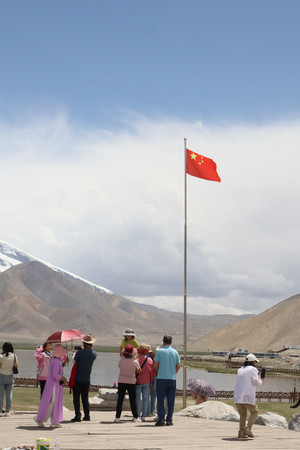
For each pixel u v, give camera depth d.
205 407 19.45
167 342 16.94
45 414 15.48
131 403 17.23
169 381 16.67
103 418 18.31
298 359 184.00
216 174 28.73
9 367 18.48
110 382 76.56
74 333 17.09
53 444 12.13
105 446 12.71
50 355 16.94
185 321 25.61
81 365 17.17
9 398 18.56
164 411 16.61
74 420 17.06
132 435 14.57
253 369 14.63
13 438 13.63
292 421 18.36
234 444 13.47
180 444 13.27
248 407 14.57
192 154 27.92
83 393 17.34
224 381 91.62
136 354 17.33
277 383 94.62
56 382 15.64
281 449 12.86
